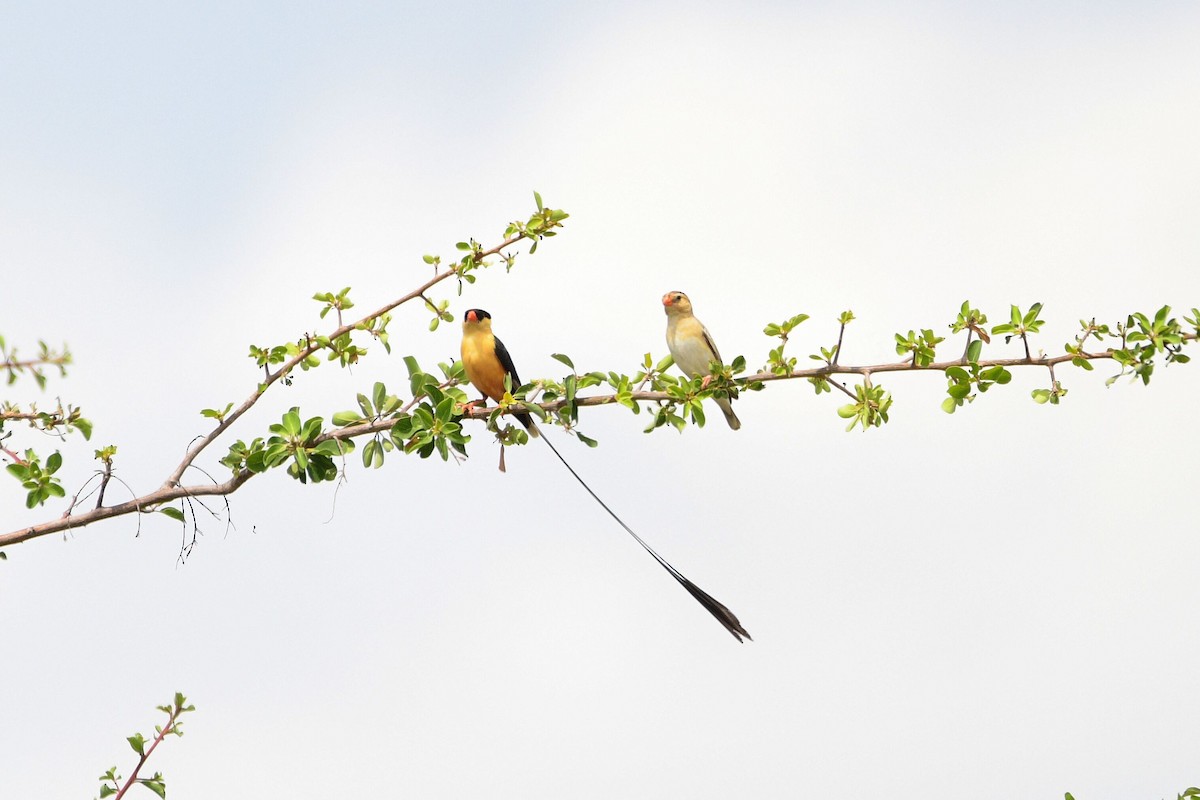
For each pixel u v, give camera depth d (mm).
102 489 9125
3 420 8992
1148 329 9508
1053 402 9680
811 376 9914
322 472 9711
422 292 10625
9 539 8867
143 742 9234
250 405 9852
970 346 9727
